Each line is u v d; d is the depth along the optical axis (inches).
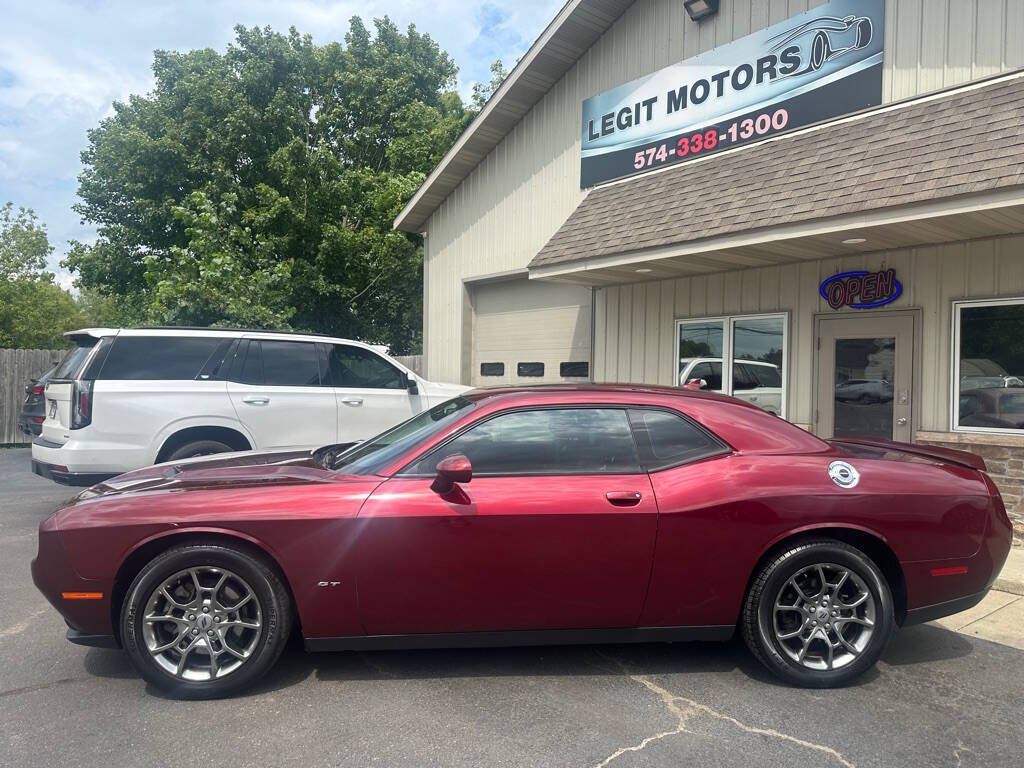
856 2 295.1
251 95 802.8
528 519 141.9
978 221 235.1
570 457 150.1
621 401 156.5
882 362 290.7
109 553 137.8
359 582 140.3
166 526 138.3
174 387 266.4
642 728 129.3
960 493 151.6
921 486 150.3
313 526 139.7
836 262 303.9
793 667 145.5
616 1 385.1
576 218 382.0
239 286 547.5
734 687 146.9
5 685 145.5
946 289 271.6
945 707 139.0
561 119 426.3
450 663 157.5
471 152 470.3
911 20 280.2
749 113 332.2
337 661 157.9
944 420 271.9
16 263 1272.1
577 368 425.4
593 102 406.6
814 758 119.7
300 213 754.2
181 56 836.0
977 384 264.5
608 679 150.0
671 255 306.0
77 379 254.5
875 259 291.4
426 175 814.5
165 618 138.6
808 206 262.2
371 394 307.9
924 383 277.6
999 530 154.4
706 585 145.8
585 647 167.8
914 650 169.2
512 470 148.0
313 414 292.0
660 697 141.9
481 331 488.7
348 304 829.8
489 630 145.6
